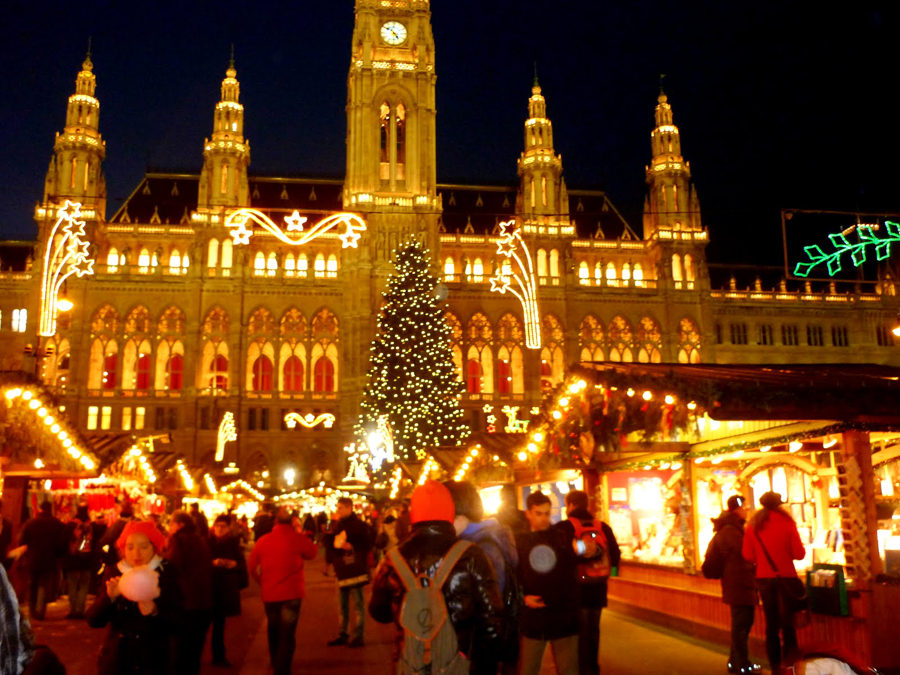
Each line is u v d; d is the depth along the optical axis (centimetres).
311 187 10812
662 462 1883
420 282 7850
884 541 1472
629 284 10356
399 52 10062
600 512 2075
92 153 9731
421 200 9638
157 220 10162
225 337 9544
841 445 1362
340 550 1650
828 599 1281
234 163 9919
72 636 1767
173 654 1104
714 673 1253
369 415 7544
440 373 7575
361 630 1622
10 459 2030
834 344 10719
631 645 1498
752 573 1227
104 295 9412
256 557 1243
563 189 10400
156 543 1249
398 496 5169
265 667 1452
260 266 10031
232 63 10344
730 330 10562
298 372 9669
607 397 1717
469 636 646
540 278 10075
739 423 1611
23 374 1903
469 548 652
